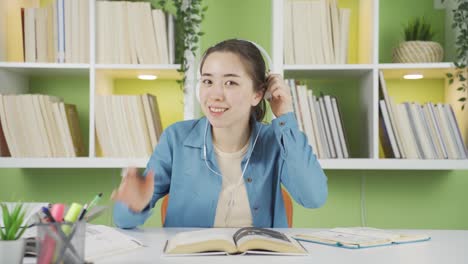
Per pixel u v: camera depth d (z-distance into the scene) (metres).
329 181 2.62
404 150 2.21
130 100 2.26
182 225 1.60
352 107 2.56
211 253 1.03
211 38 2.57
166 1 2.52
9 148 2.24
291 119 1.56
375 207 2.61
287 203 1.90
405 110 2.22
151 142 2.28
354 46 2.57
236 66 1.44
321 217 2.61
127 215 1.34
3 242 0.83
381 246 1.16
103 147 2.26
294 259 1.00
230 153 1.62
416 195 2.61
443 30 2.53
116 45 2.27
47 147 2.25
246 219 1.59
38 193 2.61
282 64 2.21
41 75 2.53
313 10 2.25
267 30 2.56
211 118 1.47
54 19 2.29
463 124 2.28
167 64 2.24
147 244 1.16
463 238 1.27
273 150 1.66
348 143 2.55
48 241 0.80
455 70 2.23
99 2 2.27
